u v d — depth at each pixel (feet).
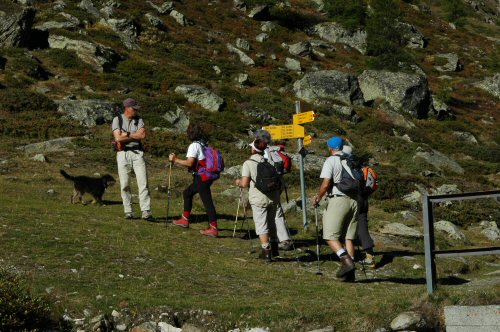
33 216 48.03
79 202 61.93
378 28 257.55
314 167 118.01
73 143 104.58
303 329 28.71
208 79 181.16
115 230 47.09
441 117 202.08
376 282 41.39
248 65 206.39
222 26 239.50
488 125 208.44
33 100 125.49
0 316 26.30
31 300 27.96
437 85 241.96
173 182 86.69
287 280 38.86
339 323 29.09
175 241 46.96
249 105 159.33
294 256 47.83
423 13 341.00
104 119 126.00
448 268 49.47
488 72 273.13
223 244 49.08
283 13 265.13
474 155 167.84
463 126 191.42
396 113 182.19
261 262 44.37
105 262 37.24
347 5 278.05
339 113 171.22
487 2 403.75
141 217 55.83
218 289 34.58
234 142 132.36
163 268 37.91
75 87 145.59
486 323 27.78
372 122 168.35
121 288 32.45
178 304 30.04
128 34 196.85
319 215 69.62
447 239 67.92
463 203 99.04
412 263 48.83
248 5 266.36
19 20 161.27
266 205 44.86
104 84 150.30
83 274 34.24
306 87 184.34
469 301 29.53
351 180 37.65
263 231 44.70
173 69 178.50
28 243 38.86
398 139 160.15
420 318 28.76
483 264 54.60
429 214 31.30
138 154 54.19
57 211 52.44
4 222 43.96
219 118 147.33
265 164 44.50
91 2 209.56
